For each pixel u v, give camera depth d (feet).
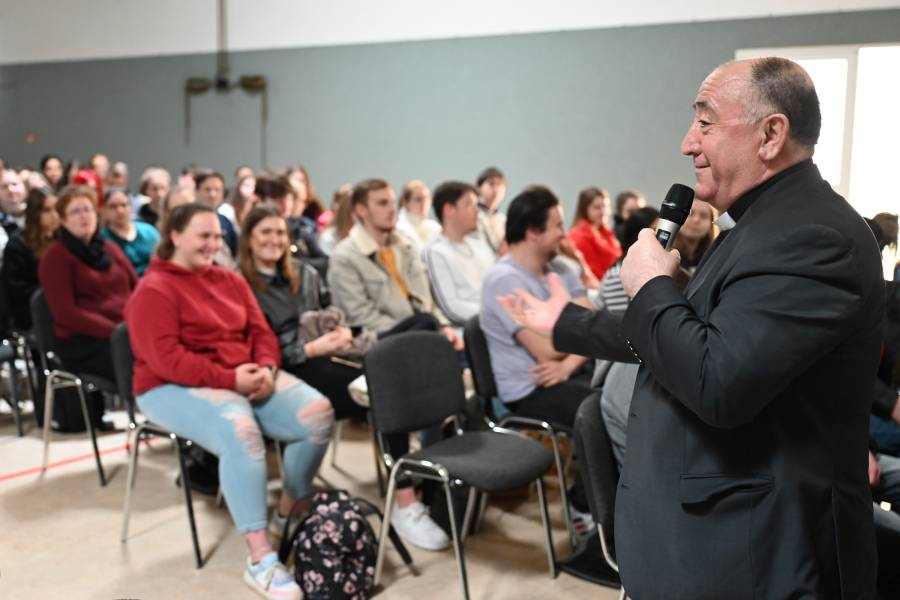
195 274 8.70
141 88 30.19
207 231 8.61
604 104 23.47
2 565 8.03
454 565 8.16
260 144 28.53
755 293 3.52
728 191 3.94
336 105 27.20
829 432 3.76
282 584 7.36
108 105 30.83
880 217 6.89
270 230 9.74
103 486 10.12
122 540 8.62
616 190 23.63
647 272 3.91
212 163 29.35
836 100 8.58
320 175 27.76
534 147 24.58
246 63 28.40
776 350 3.42
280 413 8.58
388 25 26.12
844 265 3.49
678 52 22.26
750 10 20.97
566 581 7.86
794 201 3.72
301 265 10.45
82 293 10.97
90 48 30.83
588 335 4.97
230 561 8.21
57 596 7.46
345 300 11.44
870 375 3.83
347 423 12.73
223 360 8.64
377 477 10.25
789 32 20.40
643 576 4.04
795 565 3.69
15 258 12.46
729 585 3.80
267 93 28.17
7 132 32.78
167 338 8.25
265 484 7.82
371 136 26.84
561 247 13.93
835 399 3.75
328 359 9.94
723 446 3.81
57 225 12.59
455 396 8.60
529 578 7.91
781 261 3.52
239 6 28.19
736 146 3.82
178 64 29.43
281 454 9.96
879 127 8.31
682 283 5.60
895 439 6.95
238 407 8.08
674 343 3.64
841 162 8.41
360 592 7.39
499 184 18.07
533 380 8.79
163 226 8.81
